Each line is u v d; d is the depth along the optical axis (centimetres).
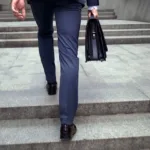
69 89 212
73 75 211
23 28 683
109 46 620
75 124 253
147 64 427
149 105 276
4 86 317
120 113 274
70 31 209
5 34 641
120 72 379
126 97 281
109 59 464
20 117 263
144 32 706
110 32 696
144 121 260
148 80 340
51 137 232
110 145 233
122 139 233
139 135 236
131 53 523
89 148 231
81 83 328
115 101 271
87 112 270
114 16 1015
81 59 468
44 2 229
